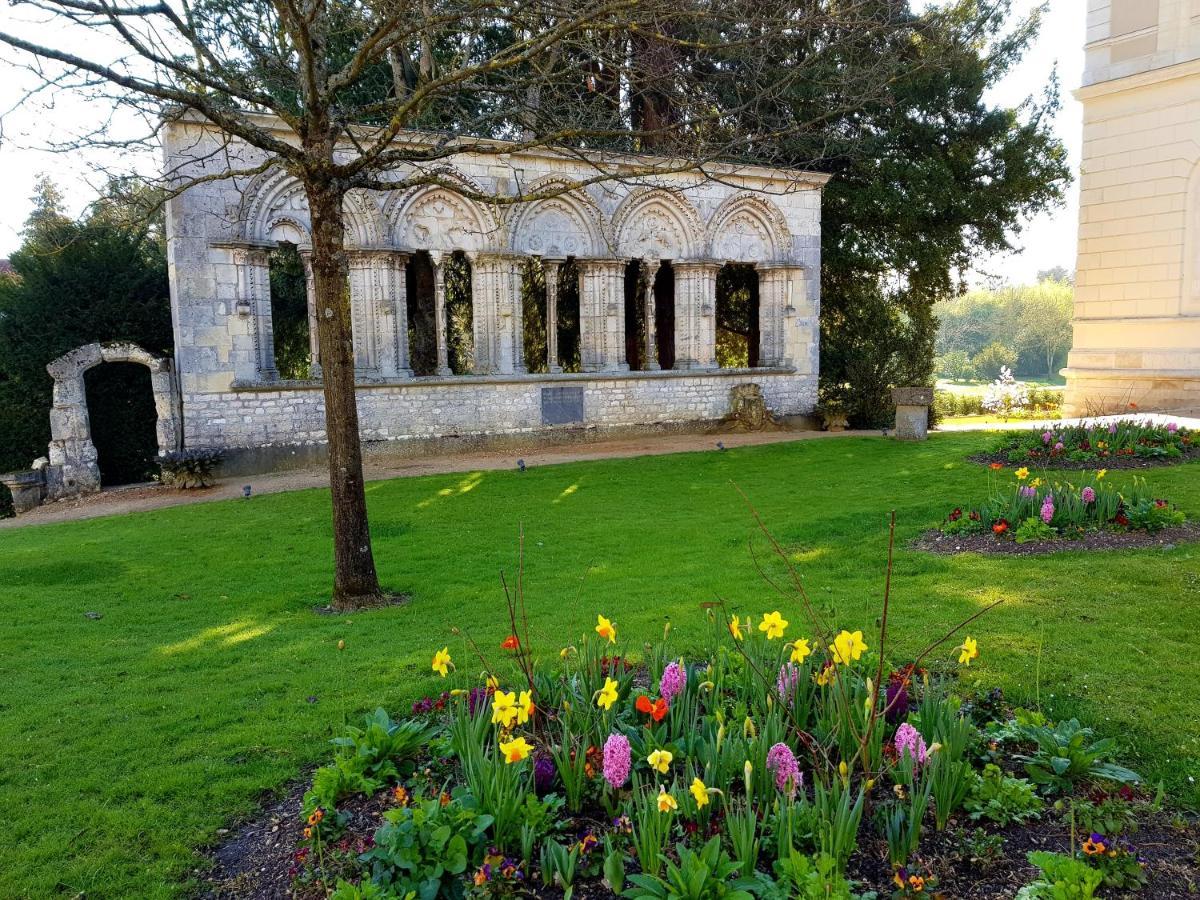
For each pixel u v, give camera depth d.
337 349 8.44
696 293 23.17
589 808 4.00
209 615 8.38
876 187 24.05
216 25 10.67
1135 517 8.78
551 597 8.29
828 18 9.34
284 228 17.72
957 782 3.79
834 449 18.31
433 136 18.11
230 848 4.12
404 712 5.45
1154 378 21.12
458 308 26.16
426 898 3.31
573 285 26.36
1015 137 24.91
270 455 17.70
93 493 17.03
